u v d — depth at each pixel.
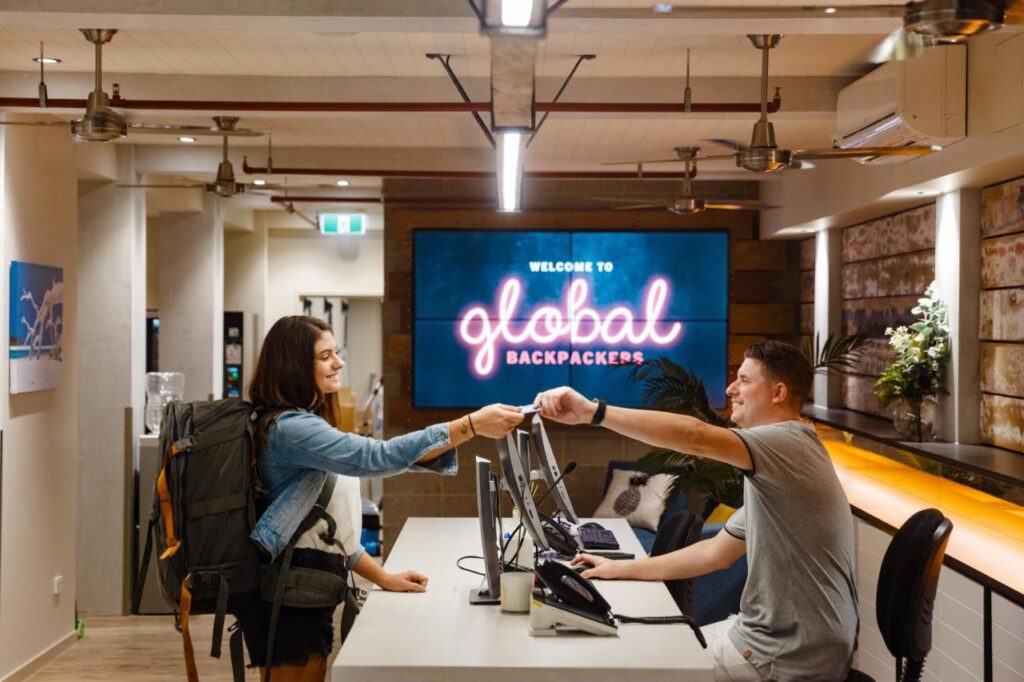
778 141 6.70
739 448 2.94
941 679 4.12
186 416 2.97
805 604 2.96
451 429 2.93
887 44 2.73
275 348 3.12
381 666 2.54
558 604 2.80
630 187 8.49
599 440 8.41
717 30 3.64
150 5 3.57
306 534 3.07
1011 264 4.90
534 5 2.18
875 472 5.68
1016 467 4.32
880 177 5.71
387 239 8.45
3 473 5.34
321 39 4.64
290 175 7.80
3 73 5.26
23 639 5.67
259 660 3.08
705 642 3.12
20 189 5.52
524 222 8.42
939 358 5.34
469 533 4.30
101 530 7.18
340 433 2.98
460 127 6.60
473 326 8.42
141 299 7.43
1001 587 3.62
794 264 8.62
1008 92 4.20
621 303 8.45
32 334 5.63
